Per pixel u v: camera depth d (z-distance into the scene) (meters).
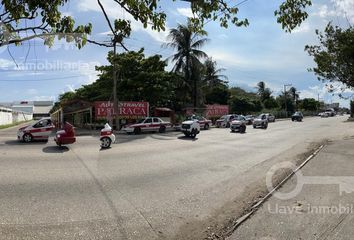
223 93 69.88
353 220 6.71
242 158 16.83
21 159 16.14
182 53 49.38
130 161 15.87
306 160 14.59
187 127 29.42
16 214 7.73
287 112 98.00
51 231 6.66
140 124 34.81
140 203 8.71
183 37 48.84
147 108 41.62
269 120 61.47
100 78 45.38
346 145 20.16
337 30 22.64
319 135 30.56
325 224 6.55
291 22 5.88
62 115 46.12
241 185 10.61
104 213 7.86
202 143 24.20
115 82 37.53
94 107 43.41
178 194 9.65
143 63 44.16
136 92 43.31
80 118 52.50
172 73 47.38
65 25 3.83
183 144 23.47
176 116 46.22
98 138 27.44
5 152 18.67
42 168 13.74
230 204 8.49
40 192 9.80
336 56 22.80
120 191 10.00
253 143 24.22
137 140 26.58
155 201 8.91
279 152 18.97
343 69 22.97
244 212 7.67
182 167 14.27
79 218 7.48
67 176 12.13
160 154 18.31
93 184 10.90
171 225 7.05
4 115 63.59
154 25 4.43
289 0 5.76
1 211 7.96
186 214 7.79
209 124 42.16
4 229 6.74
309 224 6.57
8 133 35.75
